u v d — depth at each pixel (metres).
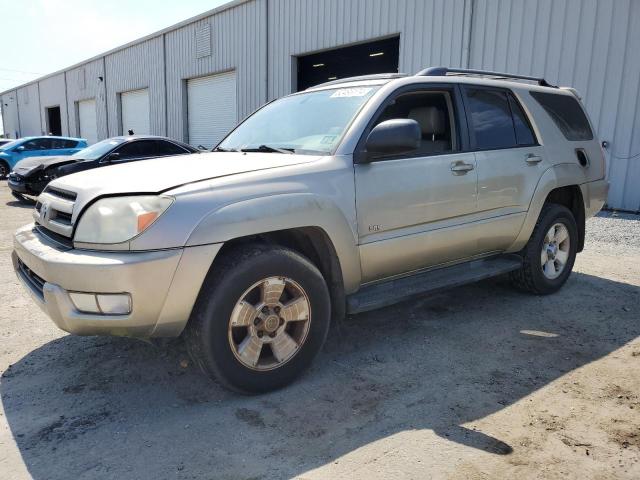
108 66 28.45
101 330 2.68
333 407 2.91
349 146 3.36
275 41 17.02
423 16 12.60
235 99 19.42
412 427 2.70
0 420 2.78
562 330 4.08
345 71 16.72
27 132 44.72
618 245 7.32
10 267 5.96
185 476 2.32
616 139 9.88
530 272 4.70
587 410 2.88
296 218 2.99
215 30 19.72
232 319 2.85
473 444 2.55
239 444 2.56
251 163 3.21
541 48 10.61
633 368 3.41
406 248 3.60
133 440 2.59
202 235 2.68
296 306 3.08
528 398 3.01
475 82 4.25
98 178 3.06
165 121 23.80
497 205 4.20
